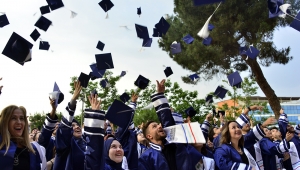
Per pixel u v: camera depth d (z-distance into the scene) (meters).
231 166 4.58
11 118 3.47
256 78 16.47
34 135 6.06
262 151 6.14
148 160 4.07
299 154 7.52
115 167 3.92
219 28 14.51
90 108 3.58
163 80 4.49
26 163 3.44
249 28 14.75
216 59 15.23
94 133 3.50
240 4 14.44
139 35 5.36
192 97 15.34
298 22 3.83
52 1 5.55
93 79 5.42
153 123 4.36
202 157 4.49
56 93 4.29
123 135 4.68
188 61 16.09
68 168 3.82
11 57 4.12
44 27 5.97
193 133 4.09
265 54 15.13
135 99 5.58
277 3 3.96
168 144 4.27
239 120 5.96
